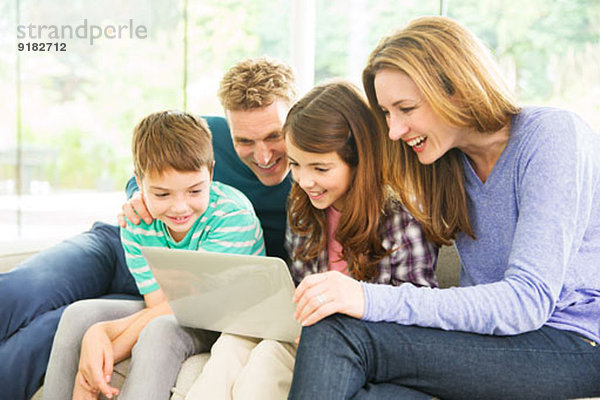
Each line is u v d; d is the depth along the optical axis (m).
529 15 1.95
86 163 2.51
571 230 1.04
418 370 1.00
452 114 1.10
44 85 2.42
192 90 2.64
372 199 1.32
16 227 2.37
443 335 1.01
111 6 2.51
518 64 1.98
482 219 1.21
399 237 1.35
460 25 1.13
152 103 2.59
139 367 1.19
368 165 1.31
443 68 1.09
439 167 1.26
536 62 1.95
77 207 2.48
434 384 1.00
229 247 1.41
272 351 1.16
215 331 1.38
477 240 1.23
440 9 2.12
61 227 2.45
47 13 2.41
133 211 1.44
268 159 1.51
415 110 1.12
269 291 1.09
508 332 1.01
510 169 1.13
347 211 1.33
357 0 2.37
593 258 1.11
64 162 2.47
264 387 1.10
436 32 1.11
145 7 2.55
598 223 1.11
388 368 1.00
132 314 1.44
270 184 1.60
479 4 2.04
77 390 1.26
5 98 2.35
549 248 1.02
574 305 1.10
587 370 1.02
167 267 1.16
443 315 1.00
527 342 1.03
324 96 1.31
